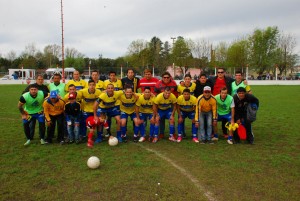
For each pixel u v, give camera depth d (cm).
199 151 671
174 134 824
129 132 912
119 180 488
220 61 5166
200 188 454
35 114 754
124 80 889
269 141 770
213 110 764
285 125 994
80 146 726
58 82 862
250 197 423
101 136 777
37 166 565
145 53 5272
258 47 4997
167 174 515
